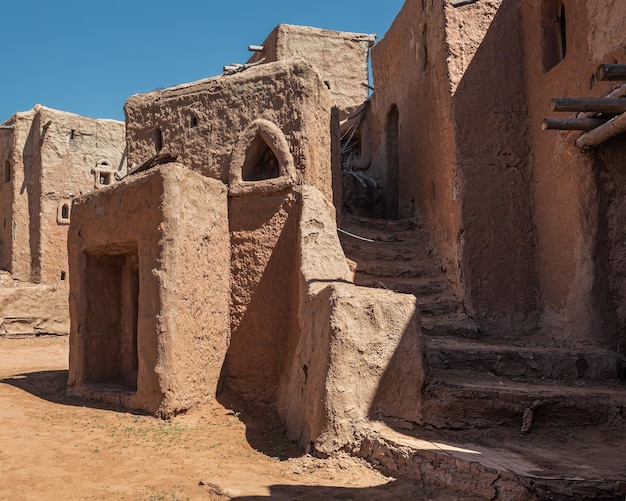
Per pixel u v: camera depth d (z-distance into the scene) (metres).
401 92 11.98
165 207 7.22
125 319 8.98
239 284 8.22
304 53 15.51
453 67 8.73
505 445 5.09
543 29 8.23
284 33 15.30
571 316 7.40
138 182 7.63
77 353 8.48
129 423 6.73
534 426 5.39
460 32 8.83
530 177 8.52
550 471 4.29
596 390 5.90
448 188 8.93
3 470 4.99
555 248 7.83
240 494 4.46
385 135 13.33
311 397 5.65
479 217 8.38
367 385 5.45
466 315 8.15
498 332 8.08
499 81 8.72
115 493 4.55
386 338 5.59
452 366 6.54
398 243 10.16
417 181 10.88
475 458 4.54
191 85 9.53
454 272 8.63
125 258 9.03
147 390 7.16
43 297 17.17
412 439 5.09
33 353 13.72
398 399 5.45
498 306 8.20
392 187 13.18
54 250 20.02
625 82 6.30
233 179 8.58
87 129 20.97
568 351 6.71
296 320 7.26
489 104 8.66
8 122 21.03
